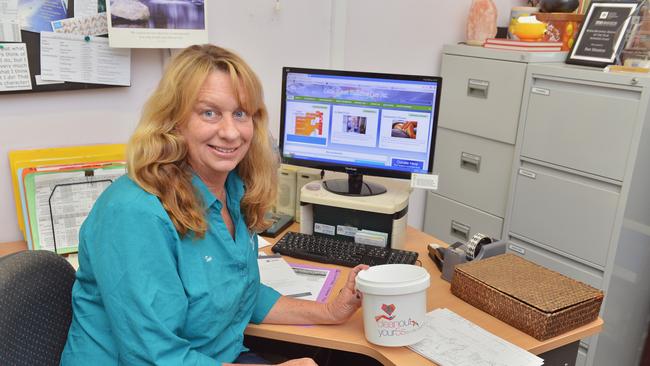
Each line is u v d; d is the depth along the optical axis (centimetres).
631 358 226
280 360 161
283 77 177
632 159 185
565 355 136
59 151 172
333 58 221
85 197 166
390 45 235
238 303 126
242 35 199
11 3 158
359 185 179
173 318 109
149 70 184
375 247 165
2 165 168
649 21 198
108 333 113
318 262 161
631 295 212
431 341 121
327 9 214
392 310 116
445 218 261
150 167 112
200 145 117
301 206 173
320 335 127
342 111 174
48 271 115
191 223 113
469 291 139
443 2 243
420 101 167
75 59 170
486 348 118
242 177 136
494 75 225
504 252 158
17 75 162
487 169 237
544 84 209
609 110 189
